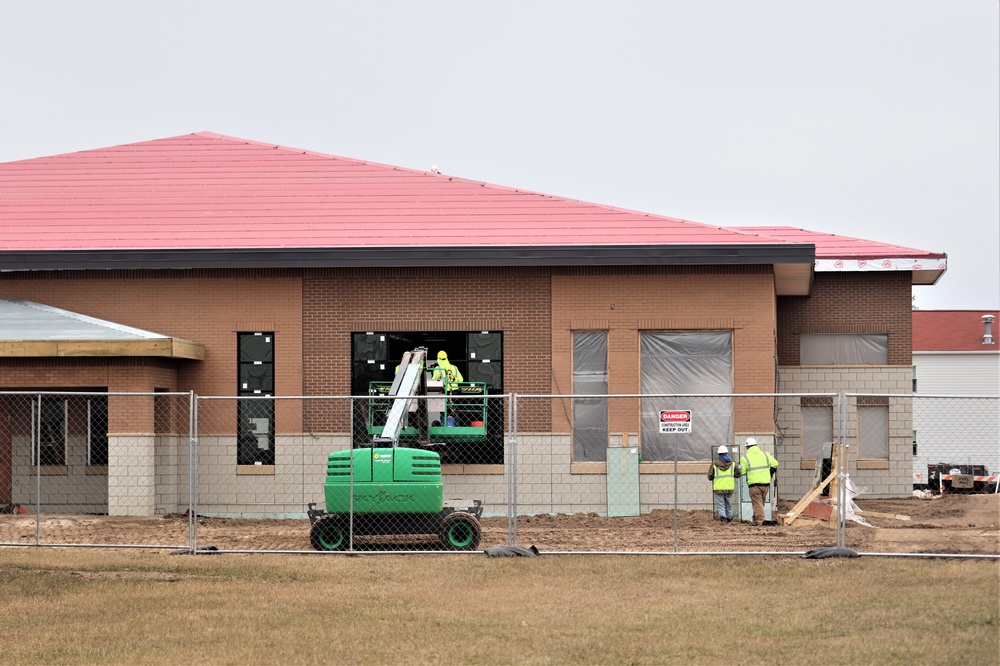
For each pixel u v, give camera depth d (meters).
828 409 37.25
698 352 29.56
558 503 29.12
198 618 15.43
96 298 30.11
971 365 71.31
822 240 39.59
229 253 29.33
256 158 37.03
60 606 16.23
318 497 29.34
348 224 31.80
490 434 29.58
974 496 31.91
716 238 30.34
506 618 15.37
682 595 16.75
